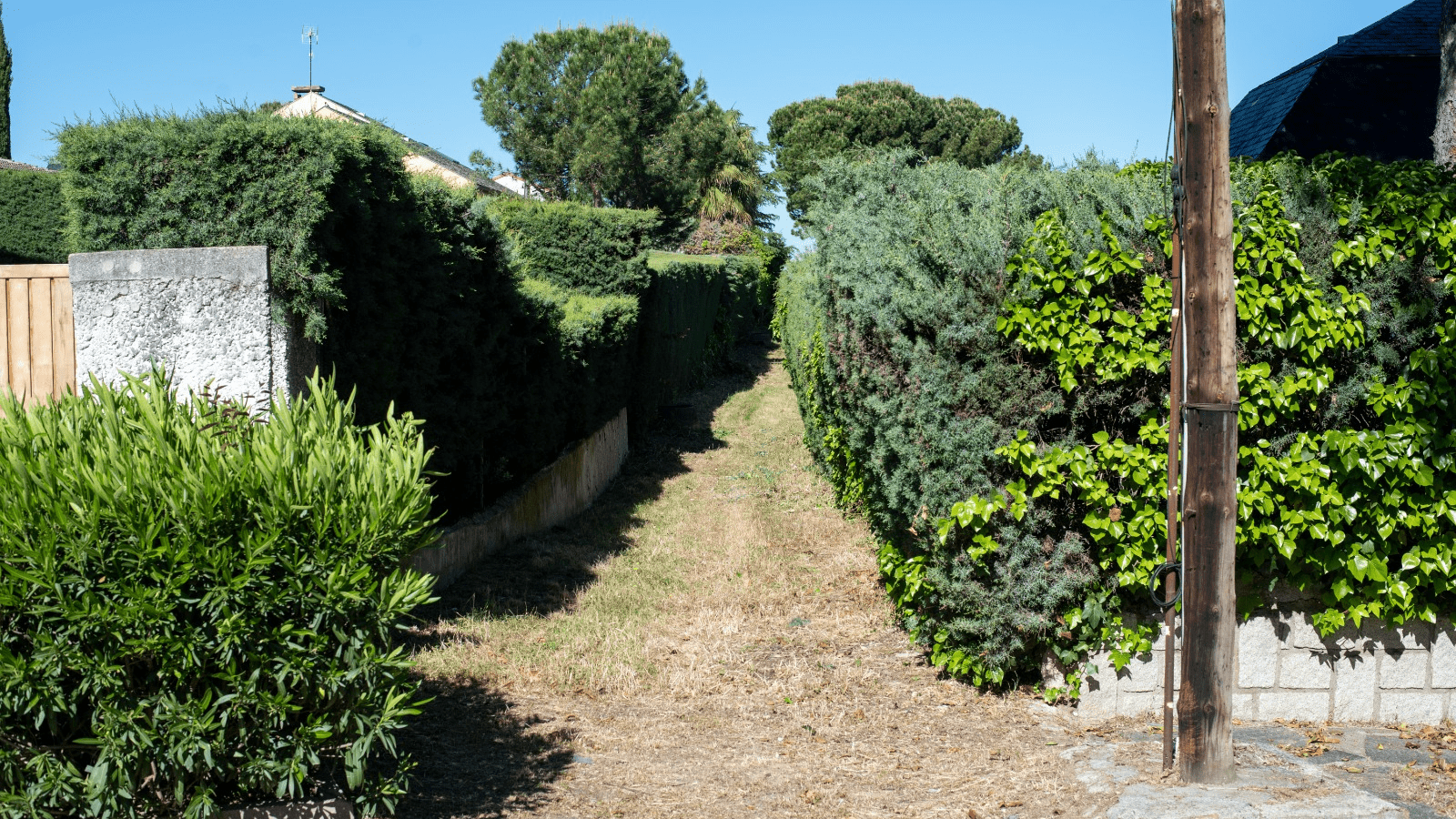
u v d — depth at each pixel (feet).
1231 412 14.98
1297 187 18.34
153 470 12.26
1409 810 15.12
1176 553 18.35
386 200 23.32
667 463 55.88
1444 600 19.16
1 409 13.51
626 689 21.17
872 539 36.24
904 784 16.58
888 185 26.18
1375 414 18.44
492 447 34.96
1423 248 18.12
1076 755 17.22
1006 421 19.16
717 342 99.04
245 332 19.51
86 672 11.83
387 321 23.85
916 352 19.70
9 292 20.36
